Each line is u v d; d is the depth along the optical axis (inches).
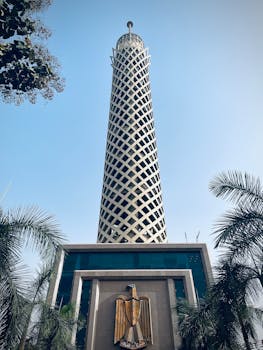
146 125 2529.5
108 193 2145.7
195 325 688.4
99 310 1293.1
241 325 639.1
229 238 553.0
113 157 2331.4
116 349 1161.4
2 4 484.7
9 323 436.5
